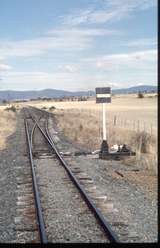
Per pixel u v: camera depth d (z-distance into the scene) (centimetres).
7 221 1133
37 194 1347
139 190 1462
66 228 1045
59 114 7825
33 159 2256
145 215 1152
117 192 1435
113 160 2189
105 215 1149
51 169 1914
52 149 2622
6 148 2866
